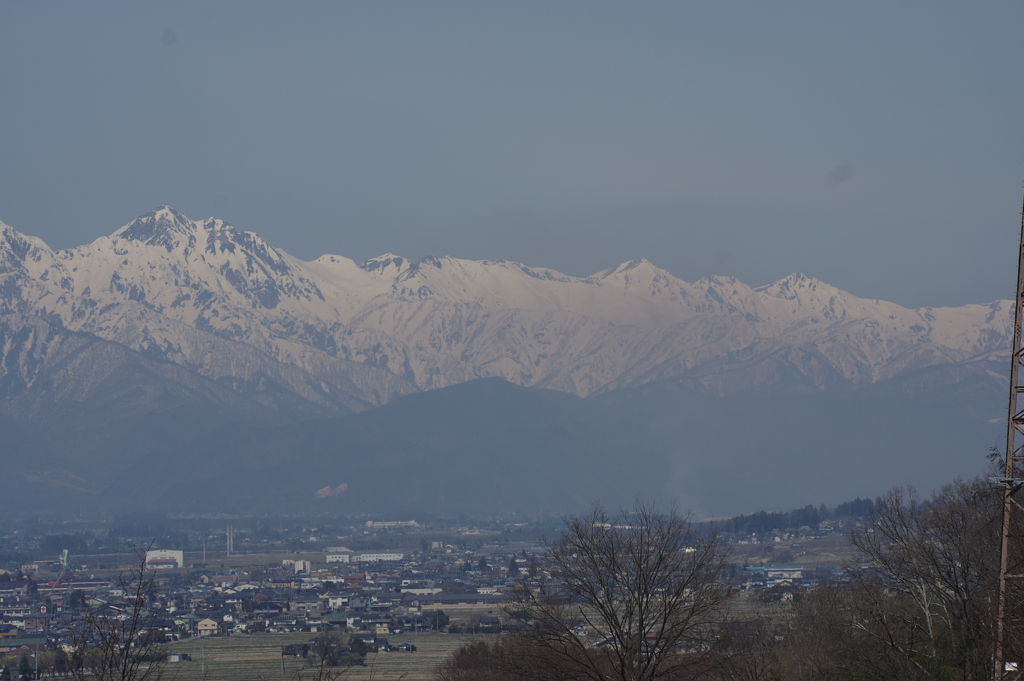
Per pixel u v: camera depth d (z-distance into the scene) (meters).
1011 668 177.62
